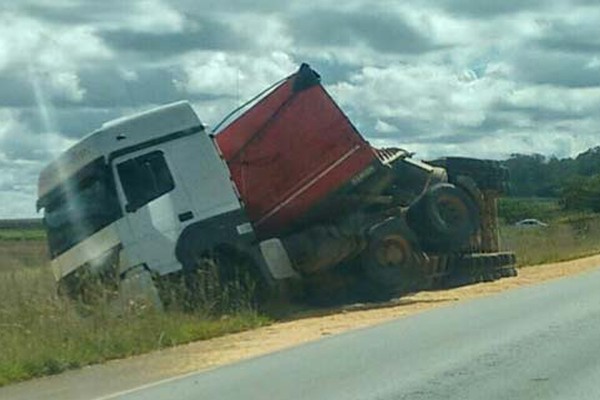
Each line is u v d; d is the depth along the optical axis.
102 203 27.17
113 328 21.88
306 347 20.11
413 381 15.73
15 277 29.33
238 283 26.95
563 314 23.89
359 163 29.91
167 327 22.84
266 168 29.47
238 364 18.36
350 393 14.98
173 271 26.92
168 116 27.52
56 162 27.80
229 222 27.50
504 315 23.98
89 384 17.27
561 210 99.69
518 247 47.62
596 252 54.06
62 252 27.55
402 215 31.16
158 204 27.14
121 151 27.19
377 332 21.88
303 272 29.61
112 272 26.92
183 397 15.23
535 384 15.19
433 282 32.97
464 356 18.05
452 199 32.47
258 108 29.83
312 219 29.75
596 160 112.31
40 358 18.91
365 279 30.38
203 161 27.55
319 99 29.83
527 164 114.25
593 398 14.12
